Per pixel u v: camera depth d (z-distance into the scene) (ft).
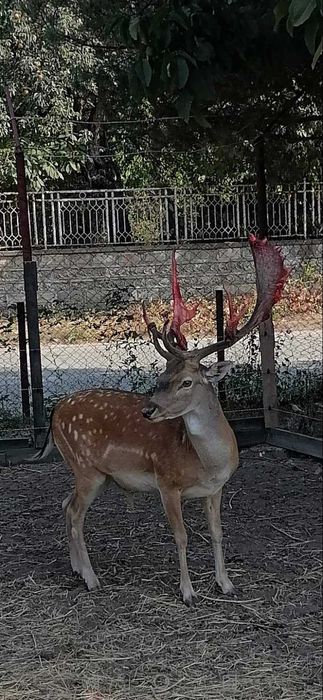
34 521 20.20
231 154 25.52
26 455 24.62
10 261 32.58
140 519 20.07
